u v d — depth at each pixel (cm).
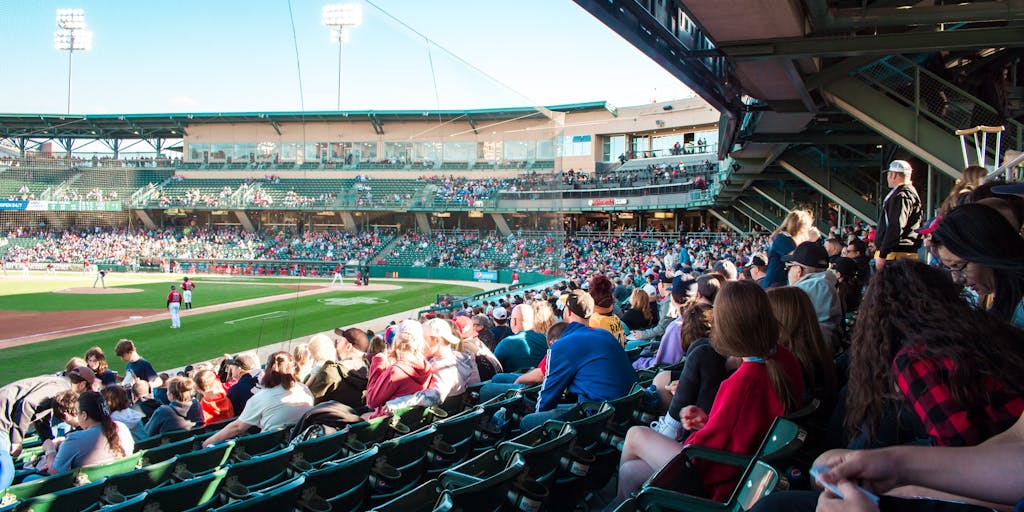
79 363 610
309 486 301
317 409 479
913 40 870
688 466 268
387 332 884
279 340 1490
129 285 2433
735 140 1716
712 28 865
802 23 898
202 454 432
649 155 5694
